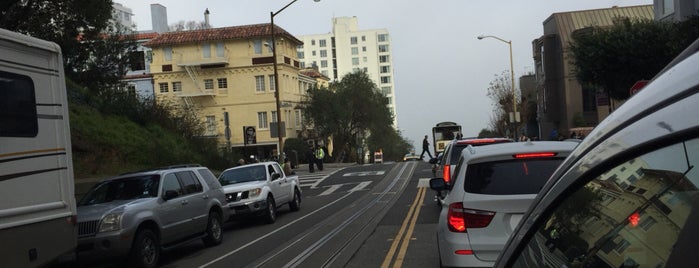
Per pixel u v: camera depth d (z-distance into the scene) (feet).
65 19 66.59
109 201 37.09
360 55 521.24
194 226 40.50
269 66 195.21
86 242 32.40
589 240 6.44
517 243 7.70
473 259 20.03
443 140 163.43
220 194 45.75
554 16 151.33
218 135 117.08
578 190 6.55
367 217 51.65
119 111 92.84
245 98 196.65
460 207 20.62
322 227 47.85
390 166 128.88
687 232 4.96
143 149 82.99
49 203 23.76
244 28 201.67
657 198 5.28
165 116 103.09
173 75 200.34
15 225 21.77
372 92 217.56
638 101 6.07
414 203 60.34
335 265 31.22
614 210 5.98
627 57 74.08
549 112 151.12
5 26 60.90
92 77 98.63
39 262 22.81
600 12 148.36
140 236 34.24
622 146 5.71
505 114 196.24
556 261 6.86
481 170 21.16
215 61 195.00
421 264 29.91
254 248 40.40
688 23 65.98
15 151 22.26
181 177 41.42
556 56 149.69
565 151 20.93
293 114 202.69
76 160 69.62
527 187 20.26
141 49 204.64
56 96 24.99
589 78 81.76
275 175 58.34
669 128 5.06
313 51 526.57
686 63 5.59
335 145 213.46
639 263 5.60
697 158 4.88
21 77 23.07
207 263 36.14
